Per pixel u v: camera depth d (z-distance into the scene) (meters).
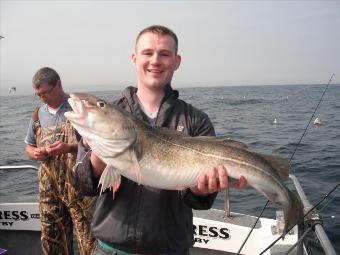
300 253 2.65
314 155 11.93
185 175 2.47
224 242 4.05
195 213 4.29
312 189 8.05
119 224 2.38
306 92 82.56
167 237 2.39
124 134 2.42
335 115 27.22
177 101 2.70
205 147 2.55
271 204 7.09
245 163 2.61
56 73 3.83
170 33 2.61
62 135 3.85
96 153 2.42
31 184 9.41
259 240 3.84
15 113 36.97
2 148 15.66
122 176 2.48
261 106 41.12
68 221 3.97
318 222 2.73
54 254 3.89
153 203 2.39
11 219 4.97
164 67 2.56
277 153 12.70
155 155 2.46
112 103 2.58
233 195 7.72
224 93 93.88
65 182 3.75
